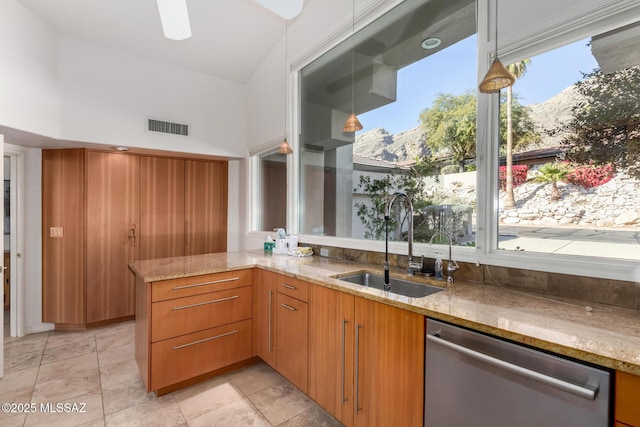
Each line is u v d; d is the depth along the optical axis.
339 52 2.76
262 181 4.03
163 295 2.01
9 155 3.12
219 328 2.27
